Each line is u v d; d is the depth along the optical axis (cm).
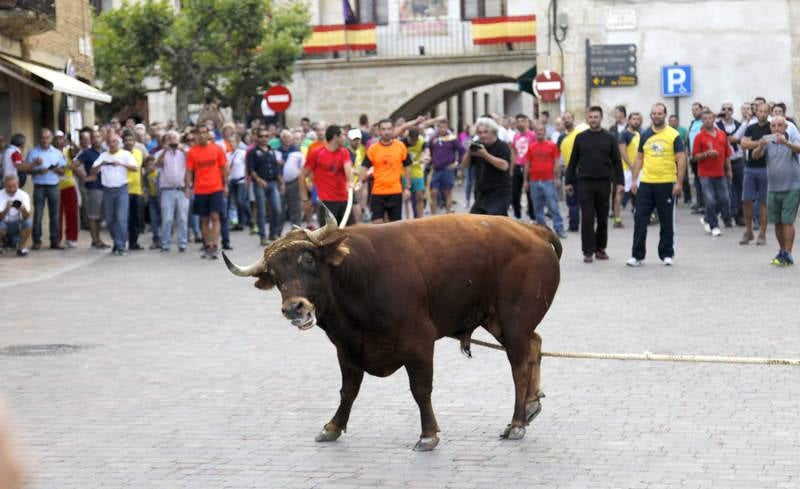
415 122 2925
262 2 6106
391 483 1018
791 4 5025
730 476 1016
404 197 3547
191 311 2120
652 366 1515
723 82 5100
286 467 1080
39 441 1188
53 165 3419
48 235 3891
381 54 7575
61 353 1702
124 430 1232
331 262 1028
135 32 6022
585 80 5256
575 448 1124
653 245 3123
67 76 4072
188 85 6231
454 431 1201
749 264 2650
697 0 5100
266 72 6359
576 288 2309
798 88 5044
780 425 1194
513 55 7281
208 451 1143
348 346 1100
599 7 5200
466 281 1125
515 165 4056
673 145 2638
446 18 7519
